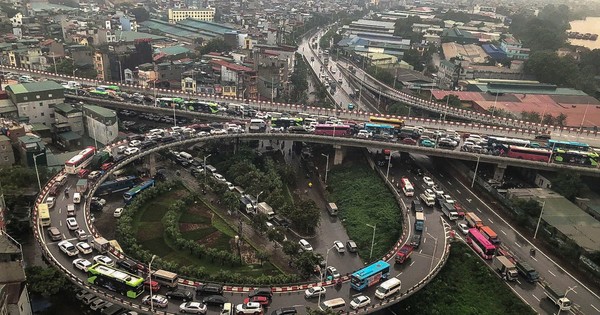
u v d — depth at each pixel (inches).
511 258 4603.8
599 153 6835.6
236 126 7071.9
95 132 7268.7
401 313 4082.2
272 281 4047.7
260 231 5246.1
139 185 5935.0
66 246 3996.1
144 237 4960.6
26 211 4904.0
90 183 5300.2
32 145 5880.9
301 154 7687.0
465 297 4173.2
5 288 3070.9
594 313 3941.9
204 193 6087.6
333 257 4953.3
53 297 3836.1
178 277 3786.9
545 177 6510.8
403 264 4276.6
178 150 7214.6
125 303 3415.4
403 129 7170.3
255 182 6043.3
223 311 3380.9
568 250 4692.4
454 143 6825.8
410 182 6451.8
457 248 4694.9
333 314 3292.3
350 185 6574.8
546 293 4101.9
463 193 6240.2
